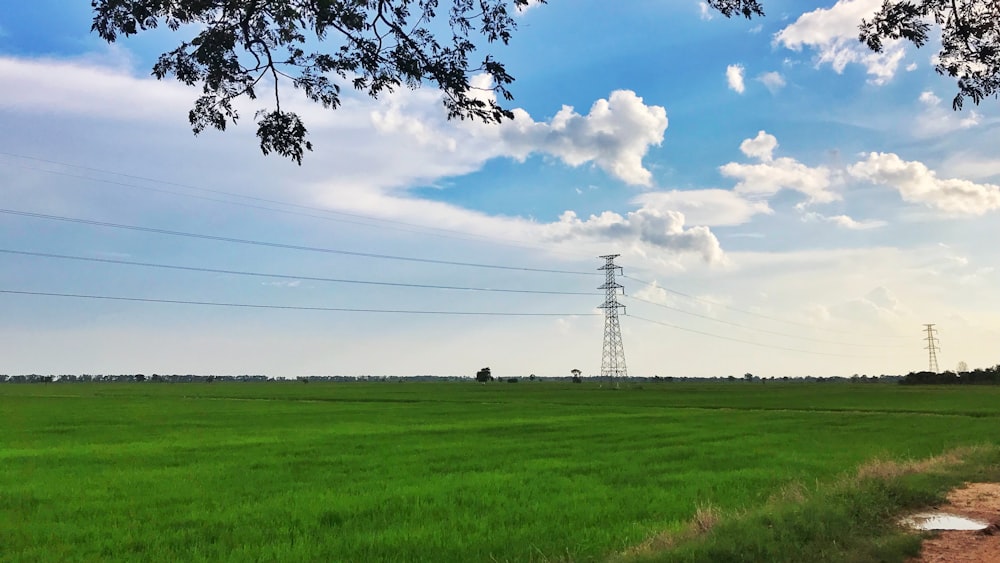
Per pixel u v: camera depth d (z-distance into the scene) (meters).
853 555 8.88
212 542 12.97
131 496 18.17
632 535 12.21
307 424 48.44
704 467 23.03
